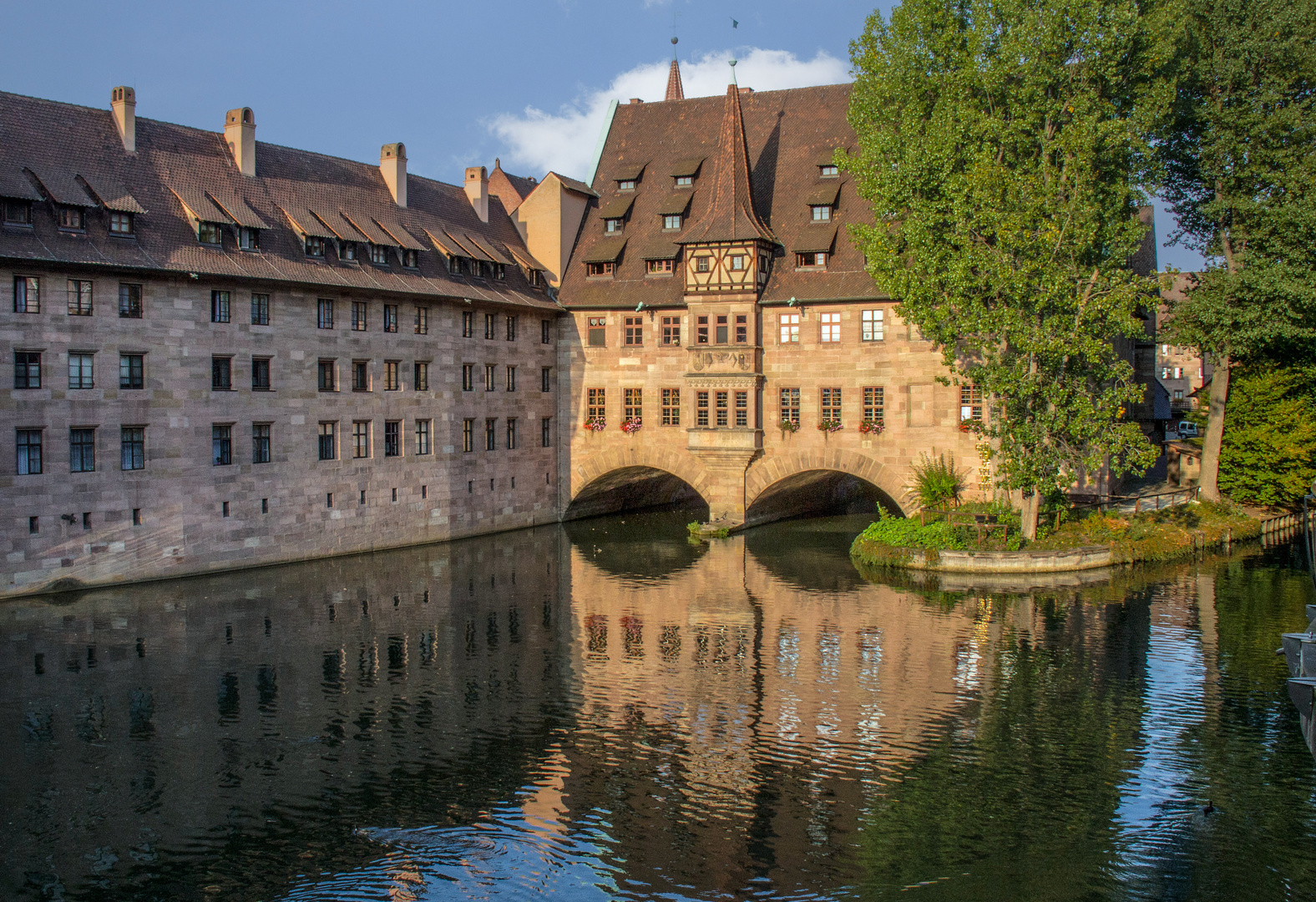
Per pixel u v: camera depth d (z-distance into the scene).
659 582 36.34
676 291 47.91
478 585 35.91
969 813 17.80
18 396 31.44
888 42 37.72
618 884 15.64
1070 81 34.56
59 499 32.59
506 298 47.22
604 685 24.75
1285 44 37.06
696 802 18.34
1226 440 45.91
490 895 15.40
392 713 22.80
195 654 27.02
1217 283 39.59
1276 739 20.80
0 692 23.94
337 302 40.47
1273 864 16.03
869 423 43.56
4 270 31.03
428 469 44.47
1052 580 35.28
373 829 17.44
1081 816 17.64
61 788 18.94
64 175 33.62
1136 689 23.73
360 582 36.06
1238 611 30.38
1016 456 35.34
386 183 46.38
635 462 49.16
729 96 45.88
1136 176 36.16
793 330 45.19
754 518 49.12
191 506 35.97
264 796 18.66
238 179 39.72
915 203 36.19
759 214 47.59
